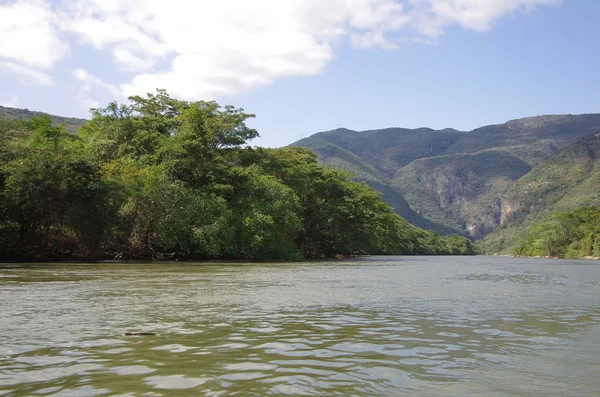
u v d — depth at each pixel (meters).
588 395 4.71
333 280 21.03
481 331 8.28
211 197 45.22
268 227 48.44
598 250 125.12
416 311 10.84
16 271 23.36
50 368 5.52
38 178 34.16
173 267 29.61
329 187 67.50
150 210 39.84
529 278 26.75
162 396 4.52
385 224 77.56
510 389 4.89
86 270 24.62
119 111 50.84
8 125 48.69
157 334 7.64
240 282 18.44
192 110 51.12
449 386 4.97
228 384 4.95
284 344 7.00
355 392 4.72
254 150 62.31
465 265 52.28
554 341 7.43
